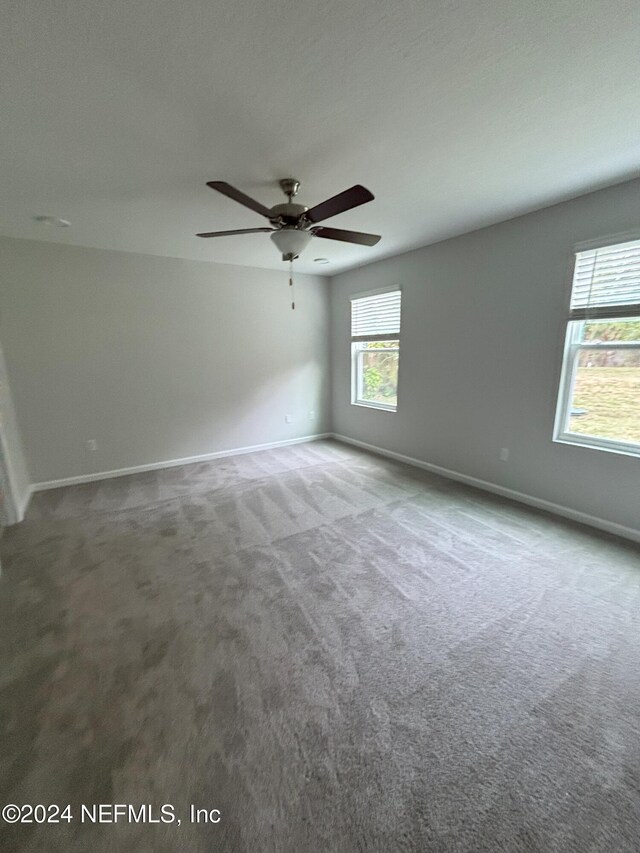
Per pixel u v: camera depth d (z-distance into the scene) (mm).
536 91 1533
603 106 1638
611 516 2750
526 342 3115
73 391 3859
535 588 2154
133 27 1187
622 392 2639
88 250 3738
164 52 1288
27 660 1697
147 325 4145
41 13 1125
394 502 3393
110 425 4098
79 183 2291
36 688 1555
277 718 1416
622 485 2660
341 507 3299
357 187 1773
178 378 4430
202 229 3168
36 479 3783
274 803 1148
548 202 2740
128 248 3791
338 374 5539
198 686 1558
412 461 4469
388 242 3717
